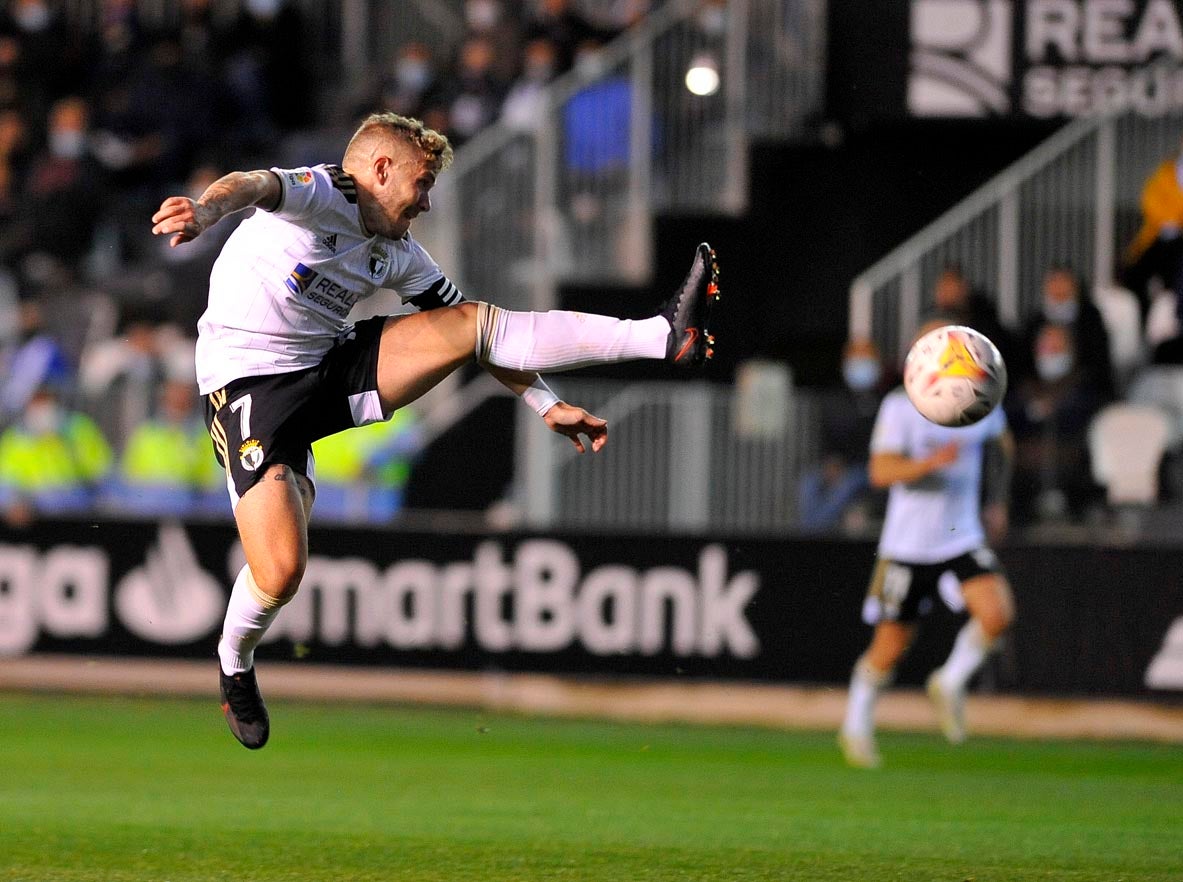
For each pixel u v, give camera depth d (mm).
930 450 36906
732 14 56344
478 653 46219
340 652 46656
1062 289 49125
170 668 47062
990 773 35562
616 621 45656
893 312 51750
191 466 48719
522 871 21422
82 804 28156
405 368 20531
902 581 37188
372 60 65625
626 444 47344
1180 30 52219
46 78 65062
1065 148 51812
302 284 20219
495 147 55531
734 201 56312
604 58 56188
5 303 58406
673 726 44156
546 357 20531
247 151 62219
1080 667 44125
